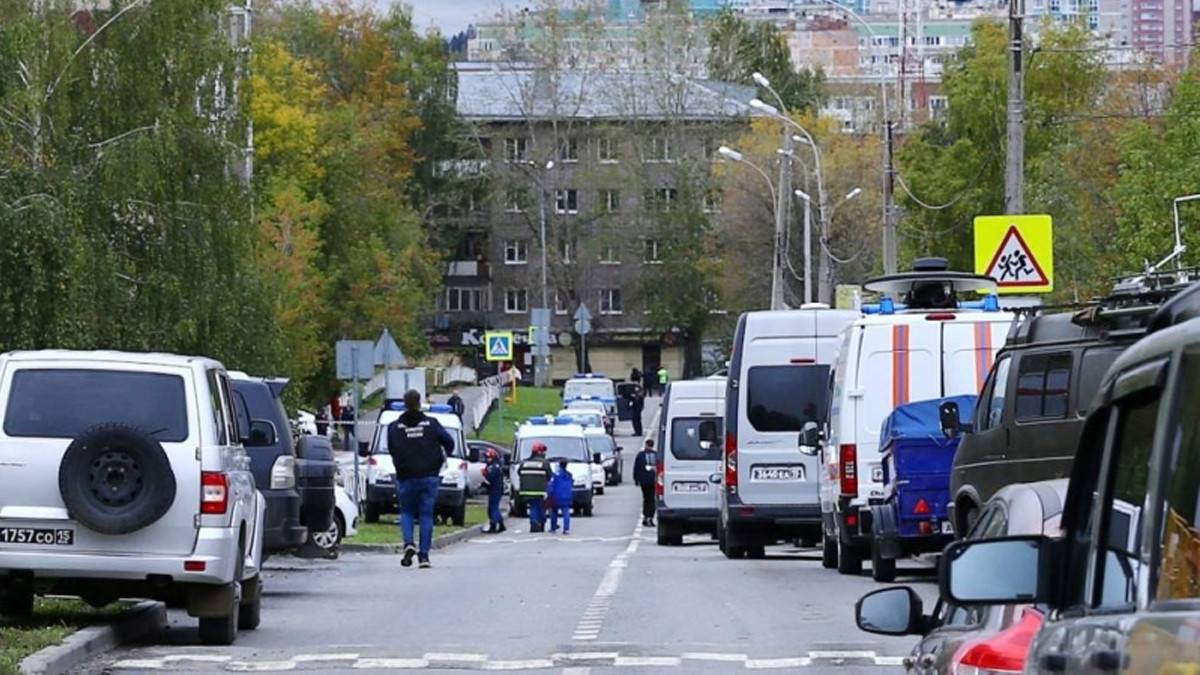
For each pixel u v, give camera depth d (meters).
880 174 187.38
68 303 71.44
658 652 35.12
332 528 64.44
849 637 37.56
